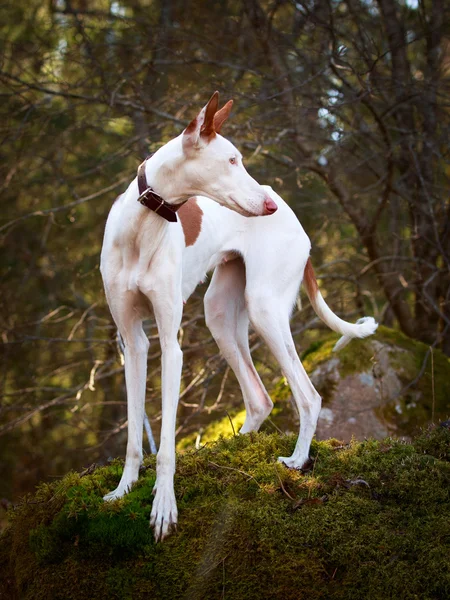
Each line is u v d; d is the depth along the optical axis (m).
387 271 8.16
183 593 3.36
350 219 7.90
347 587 3.30
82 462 10.01
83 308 9.26
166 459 3.52
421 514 3.55
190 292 4.26
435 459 3.81
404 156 7.84
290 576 3.33
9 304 9.25
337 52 6.73
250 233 4.40
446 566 3.27
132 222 3.64
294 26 7.53
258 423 4.55
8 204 9.26
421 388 6.20
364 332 4.49
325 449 4.16
